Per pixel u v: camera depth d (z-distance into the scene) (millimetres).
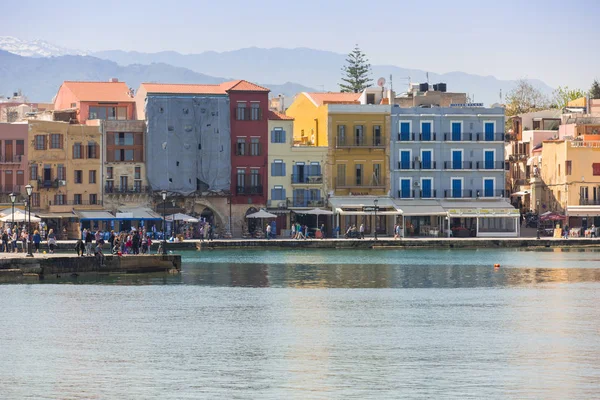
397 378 75125
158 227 191125
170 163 196625
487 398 70000
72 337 88625
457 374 76250
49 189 189875
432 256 164625
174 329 92438
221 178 198500
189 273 134250
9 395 70562
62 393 71062
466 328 93938
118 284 120812
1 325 93562
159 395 70625
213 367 78188
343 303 108312
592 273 138500
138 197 194875
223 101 199000
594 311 103688
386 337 89500
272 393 71250
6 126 188000
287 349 84375
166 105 196500
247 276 131500
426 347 85250
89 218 185375
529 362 79938
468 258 161500
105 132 194375
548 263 153000
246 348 84688
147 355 81938
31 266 122062
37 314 99188
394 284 124688
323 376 75688
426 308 105312
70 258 125562
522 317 99938
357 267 144750
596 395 70688
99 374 75938
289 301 109312
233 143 199500
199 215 198875
